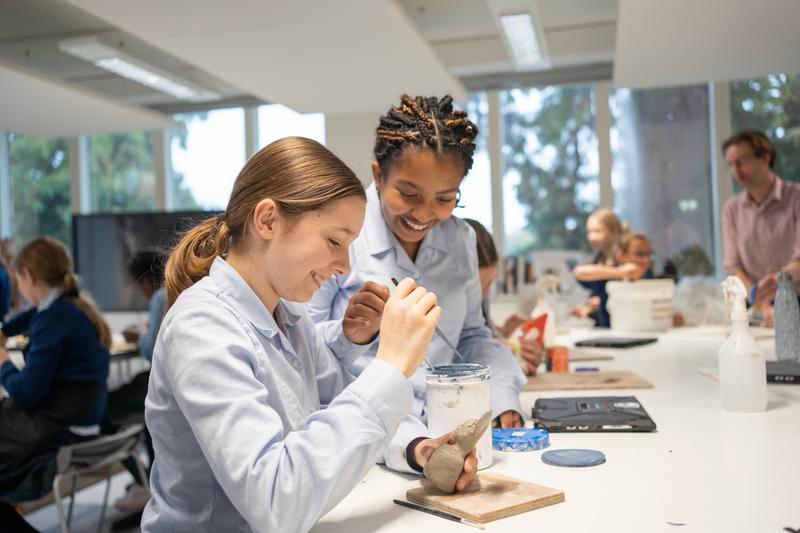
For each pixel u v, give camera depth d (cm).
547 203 568
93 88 599
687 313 316
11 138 655
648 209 550
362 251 131
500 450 115
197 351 84
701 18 342
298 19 335
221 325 88
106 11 320
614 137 555
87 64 566
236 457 78
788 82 522
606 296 370
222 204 624
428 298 91
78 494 392
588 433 126
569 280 438
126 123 533
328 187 89
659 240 548
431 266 135
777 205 362
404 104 120
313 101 507
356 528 85
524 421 131
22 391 282
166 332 88
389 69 427
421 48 383
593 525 82
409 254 135
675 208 545
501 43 531
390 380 85
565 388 168
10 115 500
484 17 493
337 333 116
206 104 618
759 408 138
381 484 101
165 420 91
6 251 540
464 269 138
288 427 94
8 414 282
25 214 653
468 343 146
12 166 655
